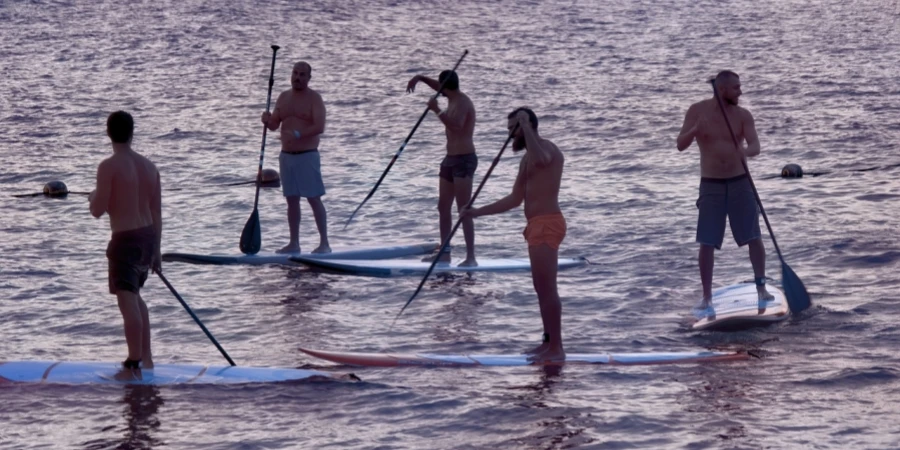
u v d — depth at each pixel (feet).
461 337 96.22
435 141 247.09
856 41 456.04
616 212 159.43
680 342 93.66
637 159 214.69
